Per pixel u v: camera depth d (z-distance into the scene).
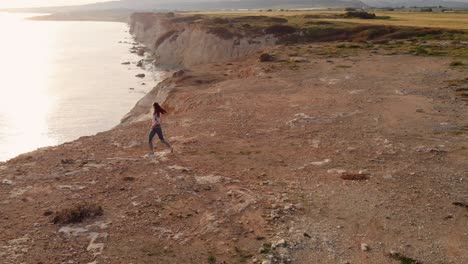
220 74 41.19
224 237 11.17
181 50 77.25
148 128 22.34
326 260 10.13
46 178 15.11
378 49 45.53
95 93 51.28
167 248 10.69
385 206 12.61
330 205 12.78
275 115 23.14
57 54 88.88
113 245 10.81
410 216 12.02
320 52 45.56
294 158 16.89
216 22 77.06
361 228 11.49
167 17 119.56
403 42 49.34
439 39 49.41
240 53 63.88
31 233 11.34
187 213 12.49
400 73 32.91
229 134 20.31
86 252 10.49
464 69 33.19
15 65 71.75
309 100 25.94
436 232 11.21
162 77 62.53
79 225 11.84
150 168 16.05
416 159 16.17
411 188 13.73
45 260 10.12
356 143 18.27
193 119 23.45
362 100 25.30
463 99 24.80
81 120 39.81
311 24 68.62
